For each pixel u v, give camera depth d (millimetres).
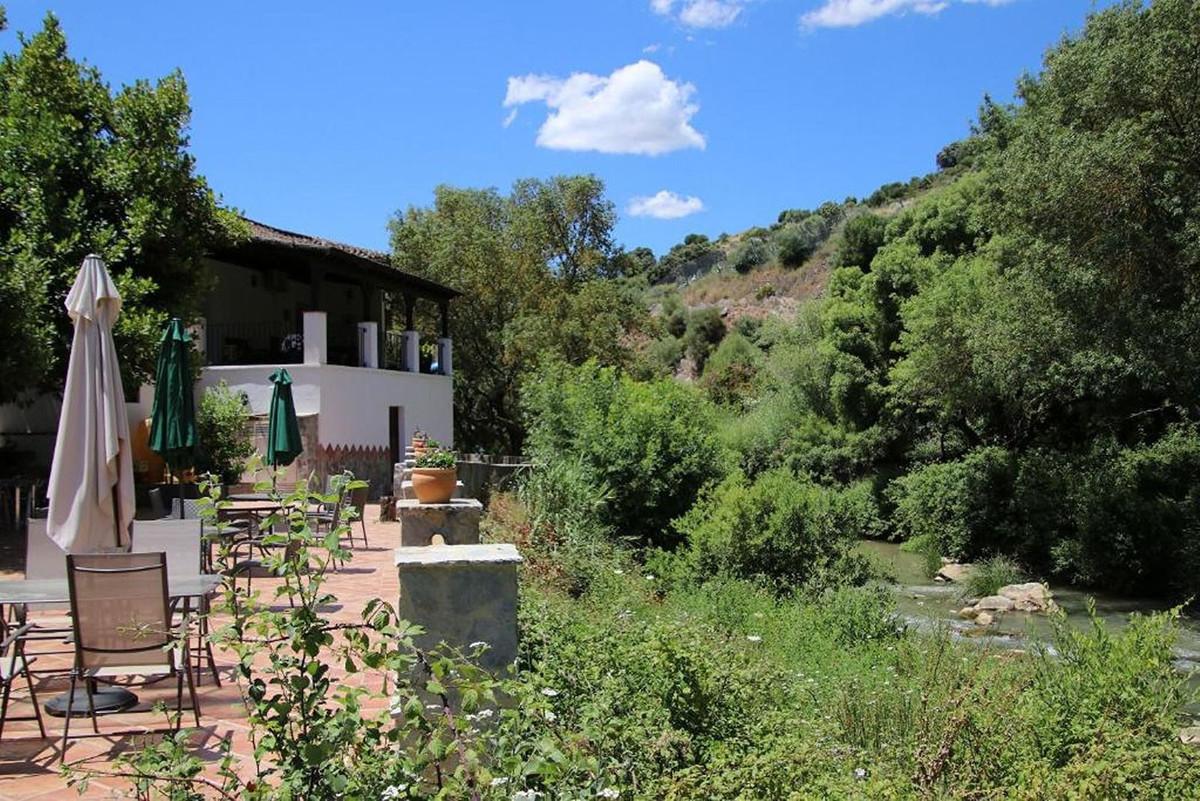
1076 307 16781
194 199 15570
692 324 55094
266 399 20219
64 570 6641
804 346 30703
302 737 2887
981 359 20062
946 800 4047
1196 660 11305
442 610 3994
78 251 13539
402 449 23922
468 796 2801
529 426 19062
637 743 3975
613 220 41469
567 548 10508
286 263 23438
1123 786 3893
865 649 9188
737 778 3805
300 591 3068
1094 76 15641
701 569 12992
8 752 4562
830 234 63812
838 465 27844
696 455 15469
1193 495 17562
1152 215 15719
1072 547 18109
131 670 4719
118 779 4164
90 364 6305
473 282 32531
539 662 4840
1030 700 5355
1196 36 14664
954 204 29172
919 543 21500
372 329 22656
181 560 6609
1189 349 15961
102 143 14672
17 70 14453
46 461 17984
